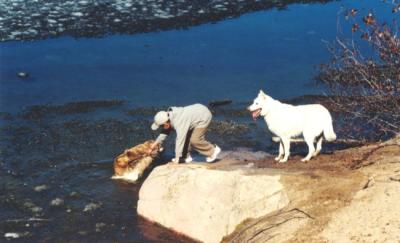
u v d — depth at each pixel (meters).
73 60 20.27
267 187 9.41
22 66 19.53
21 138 14.50
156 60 20.50
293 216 8.67
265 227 8.74
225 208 9.59
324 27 24.06
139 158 12.51
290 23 24.92
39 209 11.10
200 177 10.12
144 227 10.47
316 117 10.08
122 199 11.55
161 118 10.12
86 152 13.81
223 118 15.76
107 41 22.27
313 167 10.00
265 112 10.24
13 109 16.31
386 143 11.25
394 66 12.20
